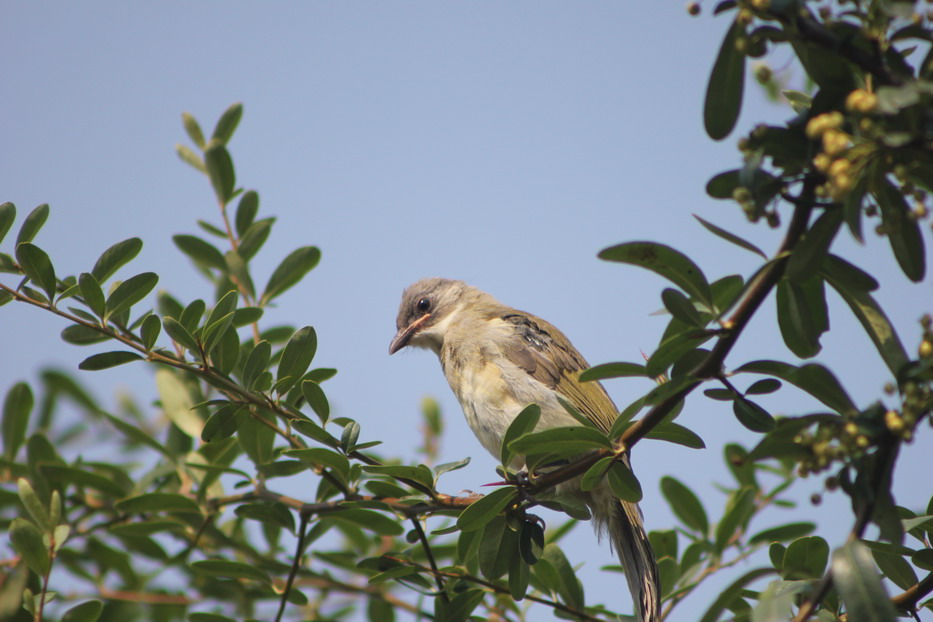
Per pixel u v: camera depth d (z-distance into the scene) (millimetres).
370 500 8688
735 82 5754
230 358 8883
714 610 6609
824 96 5430
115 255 8484
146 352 8539
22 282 8312
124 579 10242
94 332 8562
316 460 8312
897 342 5664
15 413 10102
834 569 5188
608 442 7172
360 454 8875
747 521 10383
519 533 8438
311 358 8703
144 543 10102
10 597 8594
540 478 7992
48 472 9570
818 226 5422
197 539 9625
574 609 9594
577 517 8273
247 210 11078
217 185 11141
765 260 5781
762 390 6422
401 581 9242
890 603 5023
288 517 9219
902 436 5129
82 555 10164
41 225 8367
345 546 11328
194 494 10016
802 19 5078
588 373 6512
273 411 8609
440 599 9219
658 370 6383
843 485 5559
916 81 4977
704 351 6328
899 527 5387
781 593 6480
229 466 10383
